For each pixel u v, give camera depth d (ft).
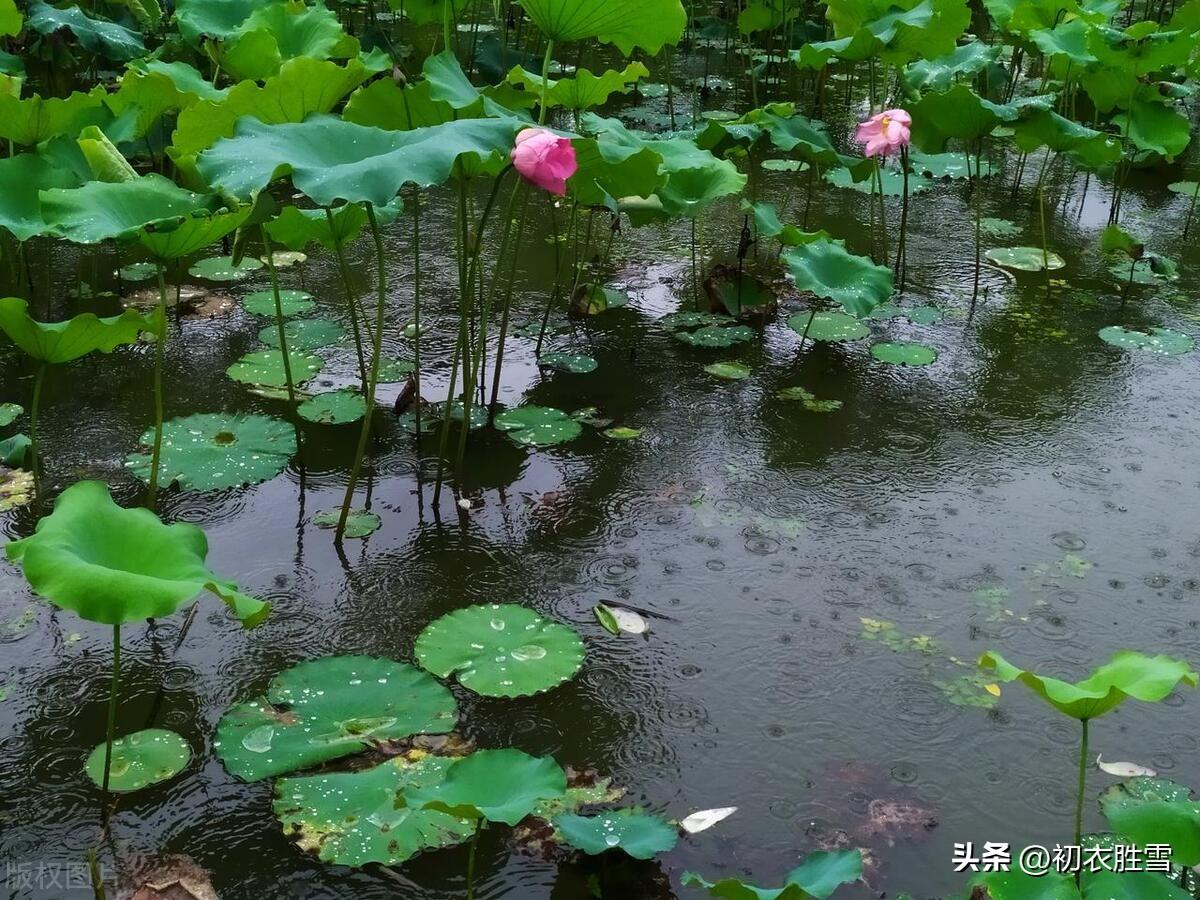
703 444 10.19
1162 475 9.74
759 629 7.68
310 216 9.23
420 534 8.72
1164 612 7.91
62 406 10.47
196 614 7.72
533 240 15.19
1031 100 13.79
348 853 5.71
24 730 6.59
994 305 13.52
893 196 17.49
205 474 9.28
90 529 5.75
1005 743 6.70
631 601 7.96
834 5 16.87
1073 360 12.06
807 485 9.53
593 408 10.80
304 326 12.25
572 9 9.21
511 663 7.16
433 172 6.98
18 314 7.35
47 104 10.47
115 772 6.25
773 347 12.26
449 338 12.21
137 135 11.83
